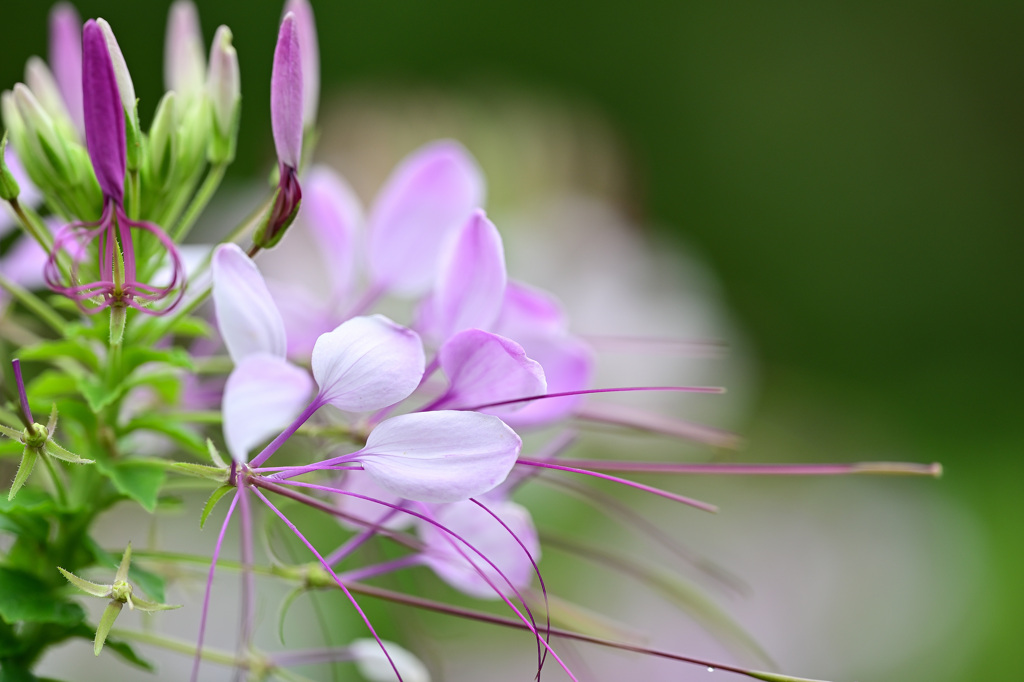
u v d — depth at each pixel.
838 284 2.40
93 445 0.48
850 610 1.10
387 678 0.50
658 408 1.06
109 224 0.46
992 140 2.48
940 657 1.15
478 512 0.48
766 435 1.56
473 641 0.82
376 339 0.45
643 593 0.96
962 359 2.32
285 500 0.47
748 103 2.45
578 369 0.48
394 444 0.45
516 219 0.96
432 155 0.50
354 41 2.21
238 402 0.45
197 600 0.72
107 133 0.45
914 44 2.50
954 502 1.42
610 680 0.88
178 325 0.48
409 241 0.51
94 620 0.67
